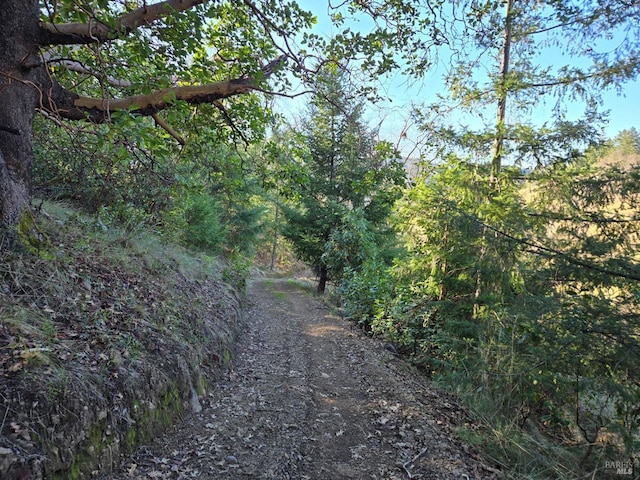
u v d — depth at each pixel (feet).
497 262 19.24
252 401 15.24
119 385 10.35
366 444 12.79
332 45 16.25
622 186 14.51
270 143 20.95
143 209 28.63
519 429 14.79
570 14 18.90
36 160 23.95
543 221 17.61
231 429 12.71
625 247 14.28
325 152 50.06
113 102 14.61
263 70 16.29
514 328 16.28
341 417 14.66
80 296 12.93
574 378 13.91
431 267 26.30
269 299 42.55
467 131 23.59
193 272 26.12
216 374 16.71
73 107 14.35
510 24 22.02
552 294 15.20
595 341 12.90
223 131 21.08
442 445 13.01
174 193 28.81
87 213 25.02
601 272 13.80
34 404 8.02
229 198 63.41
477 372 17.84
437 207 23.47
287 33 15.94
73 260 14.80
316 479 10.59
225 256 59.77
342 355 23.03
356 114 37.11
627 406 12.52
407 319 26.03
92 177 24.76
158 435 11.14
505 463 12.72
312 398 16.21
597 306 13.60
